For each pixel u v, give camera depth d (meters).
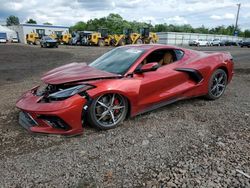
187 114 4.23
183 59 4.54
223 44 47.72
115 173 2.55
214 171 2.55
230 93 5.62
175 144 3.16
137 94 3.73
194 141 3.24
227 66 5.07
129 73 3.77
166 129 3.62
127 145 3.14
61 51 22.27
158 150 3.01
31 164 2.72
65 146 3.11
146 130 3.59
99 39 35.12
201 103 4.83
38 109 3.19
